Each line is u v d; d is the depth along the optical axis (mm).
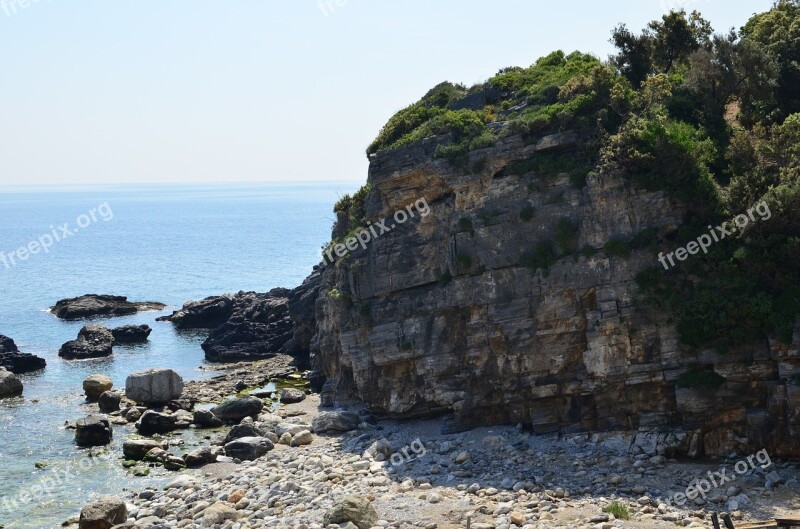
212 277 161375
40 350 95625
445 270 52625
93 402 69812
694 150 48188
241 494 44531
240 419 62125
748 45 56062
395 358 53188
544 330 48750
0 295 140750
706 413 44312
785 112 57438
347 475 46125
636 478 42125
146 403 67188
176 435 59094
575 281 48188
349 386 60812
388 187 54812
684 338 45250
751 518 36594
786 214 44750
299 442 53781
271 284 150500
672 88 56781
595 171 48656
